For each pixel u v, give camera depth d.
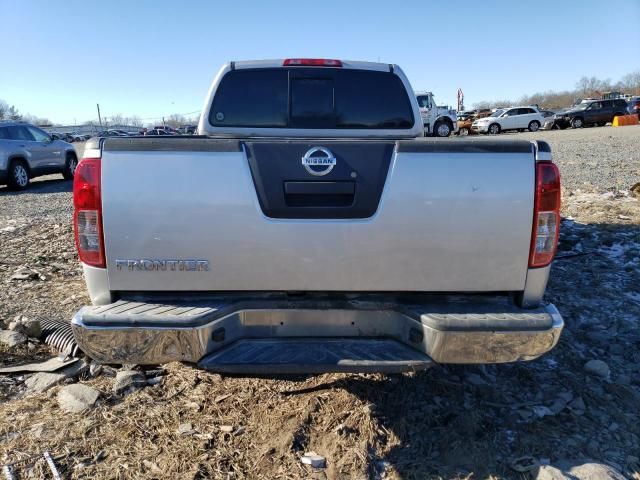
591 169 12.09
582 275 5.30
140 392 3.31
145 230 2.49
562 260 5.77
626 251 5.95
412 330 2.56
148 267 2.52
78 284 5.39
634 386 3.37
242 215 2.48
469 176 2.48
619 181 10.27
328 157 2.47
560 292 4.88
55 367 3.57
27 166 13.91
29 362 3.72
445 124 29.55
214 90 4.10
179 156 2.47
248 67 4.10
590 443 2.80
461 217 2.49
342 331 2.64
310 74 4.12
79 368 3.58
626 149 16.23
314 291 2.58
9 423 2.97
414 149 2.48
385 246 2.51
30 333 4.01
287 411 3.04
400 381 3.32
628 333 4.07
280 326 2.63
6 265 6.06
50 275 5.68
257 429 2.93
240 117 4.13
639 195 8.74
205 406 3.14
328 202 2.50
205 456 2.71
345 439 2.82
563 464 2.65
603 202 8.41
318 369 2.46
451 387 3.30
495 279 2.55
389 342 2.62
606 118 35.47
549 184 2.50
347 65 4.14
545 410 3.11
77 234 2.52
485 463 2.67
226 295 2.62
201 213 2.48
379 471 2.63
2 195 12.74
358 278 2.54
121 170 2.46
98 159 2.46
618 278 5.20
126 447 2.78
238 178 2.47
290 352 2.54
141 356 2.47
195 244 2.50
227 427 2.95
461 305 2.62
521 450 2.76
